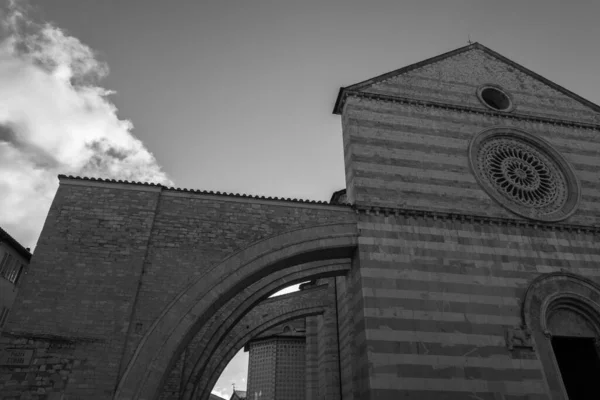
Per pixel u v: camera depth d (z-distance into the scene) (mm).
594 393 18016
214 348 19891
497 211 19484
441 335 16156
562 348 19969
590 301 17984
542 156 21969
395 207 18516
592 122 23656
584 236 19688
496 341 16406
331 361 25547
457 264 17766
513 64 25062
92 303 14945
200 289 15859
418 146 20438
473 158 20656
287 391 34938
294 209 18125
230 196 17891
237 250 16844
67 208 16578
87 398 13422
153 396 13867
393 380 15070
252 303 20250
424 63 23672
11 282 27594
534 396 15602
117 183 17328
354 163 19375
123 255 15969
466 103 22625
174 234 16750
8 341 14000
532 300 17562
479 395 15328
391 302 16500
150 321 15023
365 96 21531
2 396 13250
